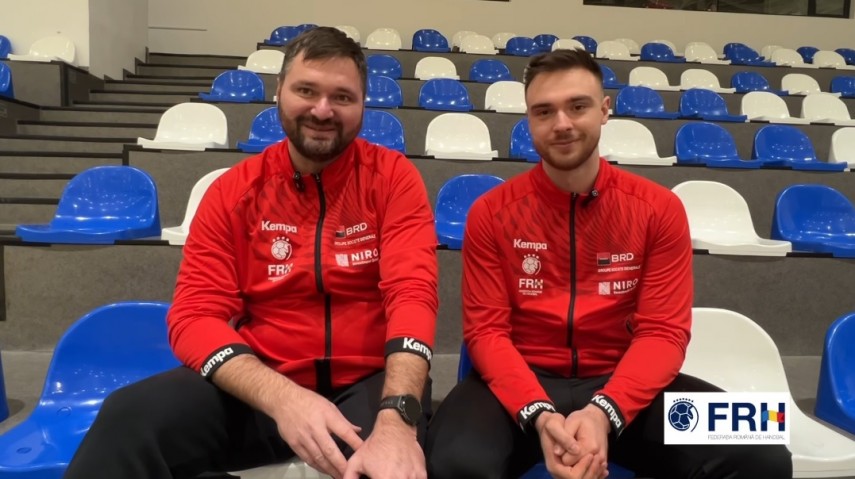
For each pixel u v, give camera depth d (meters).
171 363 1.32
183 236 2.11
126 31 5.87
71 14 4.88
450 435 1.01
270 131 3.30
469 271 1.25
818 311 2.26
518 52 6.32
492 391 1.12
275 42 5.98
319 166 1.14
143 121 4.38
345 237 1.15
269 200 1.15
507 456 1.01
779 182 3.09
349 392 1.09
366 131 3.34
